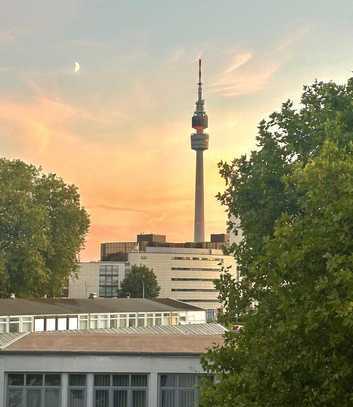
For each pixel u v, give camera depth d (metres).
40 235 102.81
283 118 39.84
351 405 19.83
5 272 100.06
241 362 25.48
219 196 41.09
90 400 46.09
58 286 110.19
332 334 19.28
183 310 114.94
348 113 36.19
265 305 23.44
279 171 38.25
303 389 21.02
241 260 37.31
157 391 45.62
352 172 19.97
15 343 49.16
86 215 114.06
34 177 112.44
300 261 20.05
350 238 19.38
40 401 46.28
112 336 53.53
